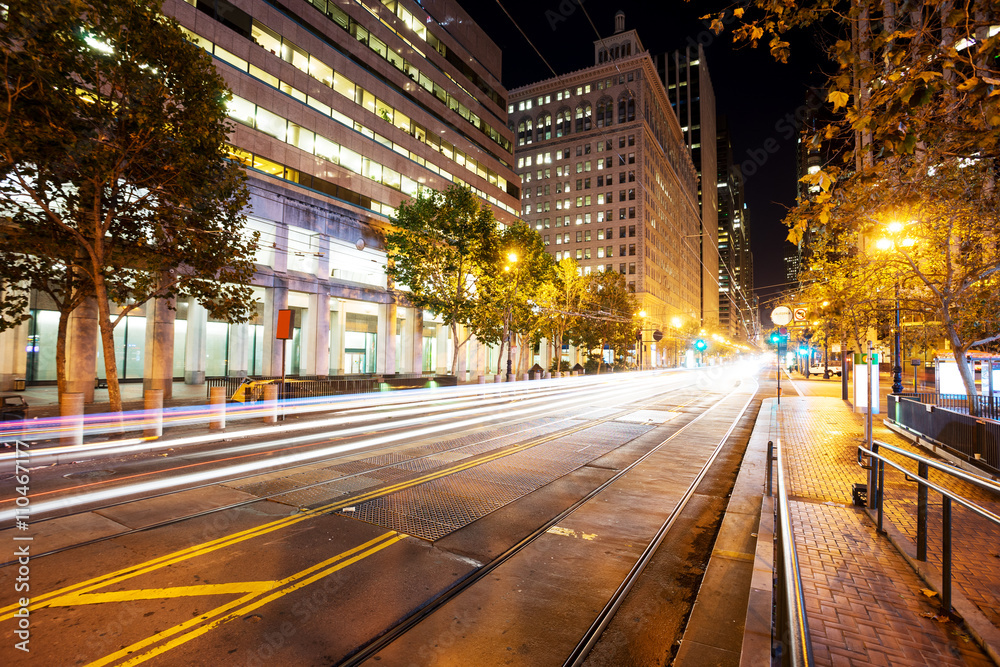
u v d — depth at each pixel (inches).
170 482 332.8
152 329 858.1
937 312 435.5
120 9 447.5
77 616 163.6
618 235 3105.3
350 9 1398.9
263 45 1135.0
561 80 3358.8
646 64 3139.8
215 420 540.7
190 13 984.9
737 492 323.3
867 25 159.9
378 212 1424.7
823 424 643.5
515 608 177.3
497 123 2140.7
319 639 154.7
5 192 484.7
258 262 1032.2
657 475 379.2
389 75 1531.7
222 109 546.3
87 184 479.8
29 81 407.2
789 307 663.8
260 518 263.4
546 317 1411.2
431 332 1788.9
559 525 265.3
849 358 969.5
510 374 1168.2
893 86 150.2
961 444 387.5
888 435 550.6
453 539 241.1
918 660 135.4
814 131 189.0
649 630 166.9
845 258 583.2
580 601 183.6
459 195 1059.3
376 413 730.8
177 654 145.1
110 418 501.7
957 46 148.3
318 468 378.0
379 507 285.7
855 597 172.7
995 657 133.4
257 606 173.9
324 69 1288.1
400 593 185.8
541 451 462.0
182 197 515.2
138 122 466.3
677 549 239.1
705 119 5821.9
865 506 283.1
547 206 3336.6
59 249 500.1
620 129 3142.2
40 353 918.4
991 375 563.5
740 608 176.2
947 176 309.4
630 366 2598.4
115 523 251.9
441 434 549.6
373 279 1322.6
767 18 174.2
